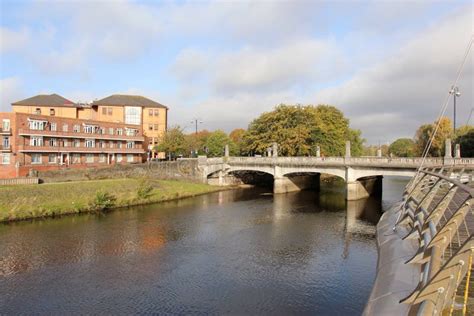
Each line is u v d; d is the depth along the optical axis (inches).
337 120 3838.6
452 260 276.2
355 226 1674.5
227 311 854.5
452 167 806.5
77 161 2945.4
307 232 1561.3
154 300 909.8
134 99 4215.1
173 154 3996.1
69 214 1854.1
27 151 2513.5
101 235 1483.8
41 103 3521.2
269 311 852.0
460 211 347.9
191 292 955.3
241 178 3316.9
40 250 1285.7
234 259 1207.6
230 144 4355.3
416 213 577.6
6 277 1048.2
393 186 3624.5
